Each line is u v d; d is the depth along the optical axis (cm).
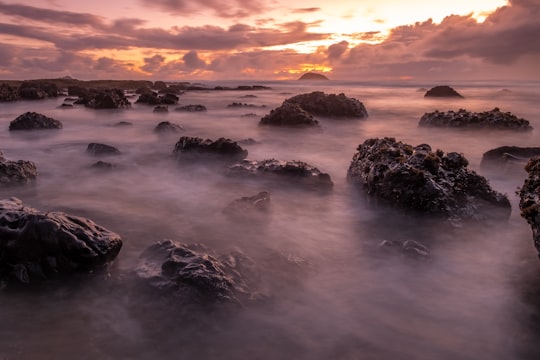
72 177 1511
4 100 5062
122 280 700
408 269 784
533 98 7069
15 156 1892
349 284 724
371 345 560
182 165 1705
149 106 4916
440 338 576
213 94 8188
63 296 659
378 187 1136
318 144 2436
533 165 842
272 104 5581
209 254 765
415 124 3431
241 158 1747
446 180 1070
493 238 942
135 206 1168
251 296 649
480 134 2731
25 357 516
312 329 592
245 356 536
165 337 566
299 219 1079
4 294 661
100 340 554
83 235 710
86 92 6594
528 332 591
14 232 693
